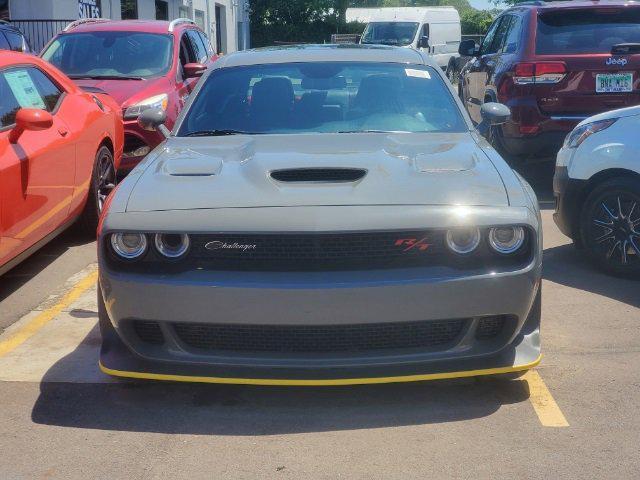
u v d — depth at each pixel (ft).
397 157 13.56
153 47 31.07
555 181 20.47
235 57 18.26
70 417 12.17
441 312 11.47
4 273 18.51
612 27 26.94
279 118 16.14
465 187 12.21
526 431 11.55
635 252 18.43
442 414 12.10
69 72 29.99
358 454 10.99
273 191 12.13
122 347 12.62
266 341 11.87
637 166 18.10
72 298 17.99
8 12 59.52
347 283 11.29
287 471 10.59
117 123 24.14
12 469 10.71
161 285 11.53
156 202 12.09
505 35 30.73
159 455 11.05
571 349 14.55
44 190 18.02
